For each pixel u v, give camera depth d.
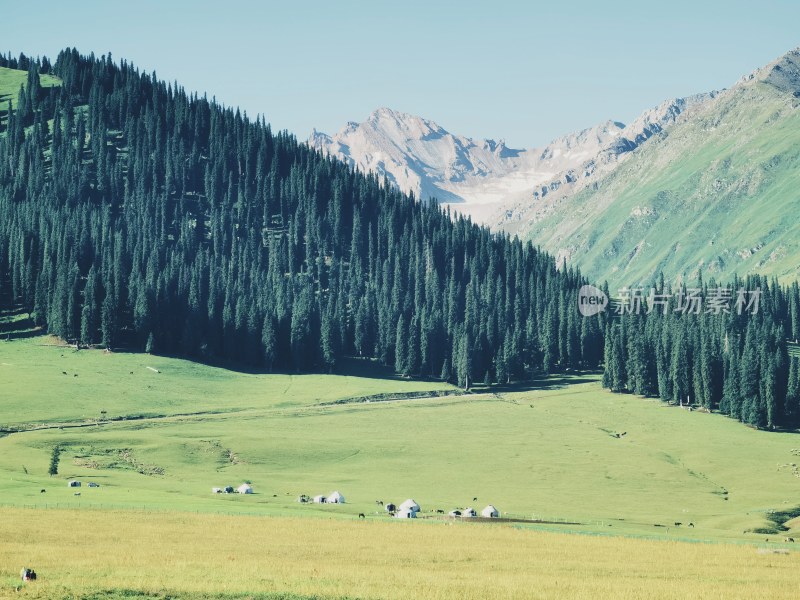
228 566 77.75
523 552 95.88
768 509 150.12
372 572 77.75
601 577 81.50
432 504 145.38
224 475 165.88
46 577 69.31
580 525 127.62
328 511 130.25
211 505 126.75
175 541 93.38
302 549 91.56
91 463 165.25
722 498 162.62
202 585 67.62
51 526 99.94
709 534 123.94
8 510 110.56
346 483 164.12
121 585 66.50
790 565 92.25
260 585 68.62
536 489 164.50
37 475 150.75
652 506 153.50
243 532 102.06
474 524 121.88
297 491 153.00
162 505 122.50
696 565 90.62
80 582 67.25
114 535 95.62
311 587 68.50
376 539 101.25
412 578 75.12
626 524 132.75
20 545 86.75
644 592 73.25
